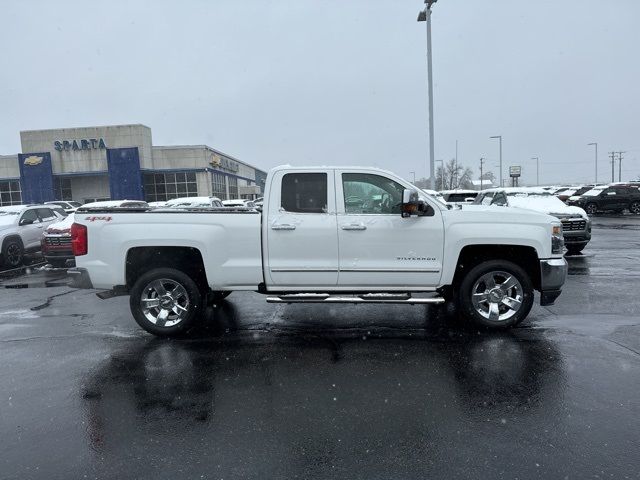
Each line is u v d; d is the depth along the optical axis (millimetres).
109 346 5500
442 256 5484
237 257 5570
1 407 3947
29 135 42812
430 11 19797
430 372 4469
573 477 2834
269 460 3074
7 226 13094
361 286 5594
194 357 5047
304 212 5551
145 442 3338
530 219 5508
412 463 3010
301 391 4105
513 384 4152
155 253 5840
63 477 2951
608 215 29219
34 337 5930
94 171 42781
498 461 3010
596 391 3980
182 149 43688
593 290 7941
